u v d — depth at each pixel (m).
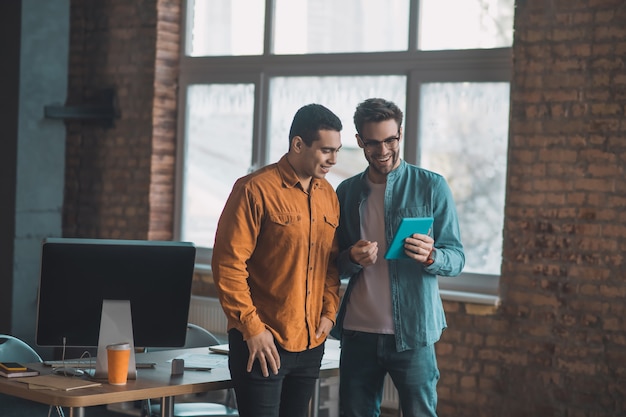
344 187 3.85
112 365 3.32
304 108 3.33
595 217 5.37
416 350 3.66
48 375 3.45
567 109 5.46
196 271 7.13
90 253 3.43
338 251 3.68
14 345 4.11
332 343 4.50
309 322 3.39
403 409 3.74
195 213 7.42
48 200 7.27
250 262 3.38
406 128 6.32
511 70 5.72
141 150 7.36
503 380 5.70
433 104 6.23
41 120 7.20
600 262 5.36
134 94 7.39
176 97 7.46
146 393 3.28
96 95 7.56
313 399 3.91
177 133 7.46
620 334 5.30
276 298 3.33
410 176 3.75
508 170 5.68
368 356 3.71
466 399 5.83
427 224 3.49
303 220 3.35
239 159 7.22
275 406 3.33
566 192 5.46
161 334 3.55
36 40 7.14
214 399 5.67
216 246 3.30
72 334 3.46
